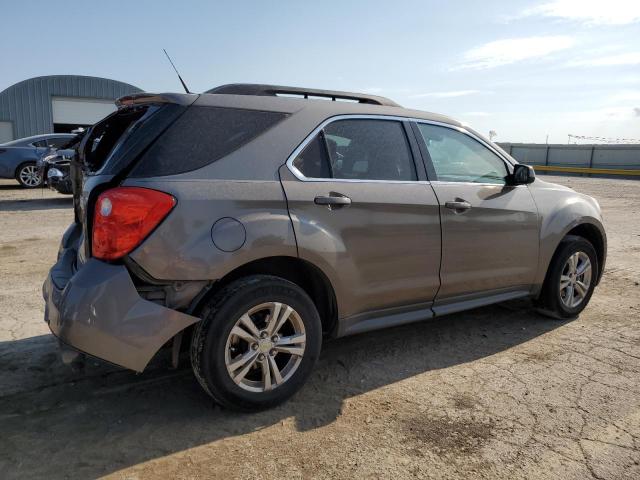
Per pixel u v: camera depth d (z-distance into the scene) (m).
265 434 2.90
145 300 2.74
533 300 4.80
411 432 2.93
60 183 11.29
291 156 3.19
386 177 3.60
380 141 3.65
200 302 2.92
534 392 3.40
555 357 3.97
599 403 3.27
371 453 2.73
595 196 17.03
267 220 2.97
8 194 13.71
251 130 3.12
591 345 4.22
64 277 3.11
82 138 4.02
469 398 3.32
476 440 2.85
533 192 4.45
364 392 3.40
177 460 2.66
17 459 2.65
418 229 3.63
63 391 3.37
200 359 2.87
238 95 3.20
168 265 2.73
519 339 4.35
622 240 8.97
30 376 3.56
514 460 2.68
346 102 3.62
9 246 7.53
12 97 28.17
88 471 2.56
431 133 3.98
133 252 2.69
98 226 2.74
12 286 5.59
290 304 3.09
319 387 3.47
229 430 2.94
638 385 3.51
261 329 3.06
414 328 4.59
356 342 4.27
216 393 2.93
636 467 2.63
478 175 4.17
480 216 3.98
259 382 3.11
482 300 4.21
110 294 2.67
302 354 3.18
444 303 3.97
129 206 2.68
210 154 2.95
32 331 4.35
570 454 2.73
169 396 3.32
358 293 3.42
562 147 33.66
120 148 2.96
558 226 4.50
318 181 3.26
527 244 4.31
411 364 3.85
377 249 3.46
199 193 2.82
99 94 30.30
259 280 2.99
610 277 6.41
